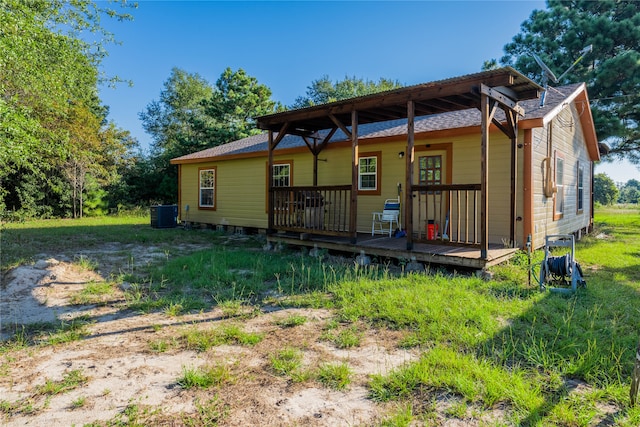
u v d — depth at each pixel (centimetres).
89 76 913
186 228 1355
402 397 238
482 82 515
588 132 1152
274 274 586
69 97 959
